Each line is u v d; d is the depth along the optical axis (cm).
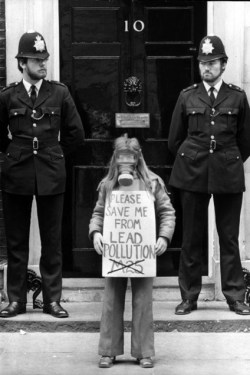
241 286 709
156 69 754
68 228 754
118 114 753
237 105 695
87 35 752
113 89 755
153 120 757
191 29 754
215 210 711
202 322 686
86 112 755
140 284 600
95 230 595
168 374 585
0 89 740
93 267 754
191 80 755
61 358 623
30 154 685
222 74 735
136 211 586
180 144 712
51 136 690
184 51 754
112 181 593
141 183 591
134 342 601
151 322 602
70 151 710
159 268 757
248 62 737
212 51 686
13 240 703
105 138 756
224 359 619
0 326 686
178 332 686
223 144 694
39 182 684
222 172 693
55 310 696
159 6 753
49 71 747
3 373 587
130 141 592
